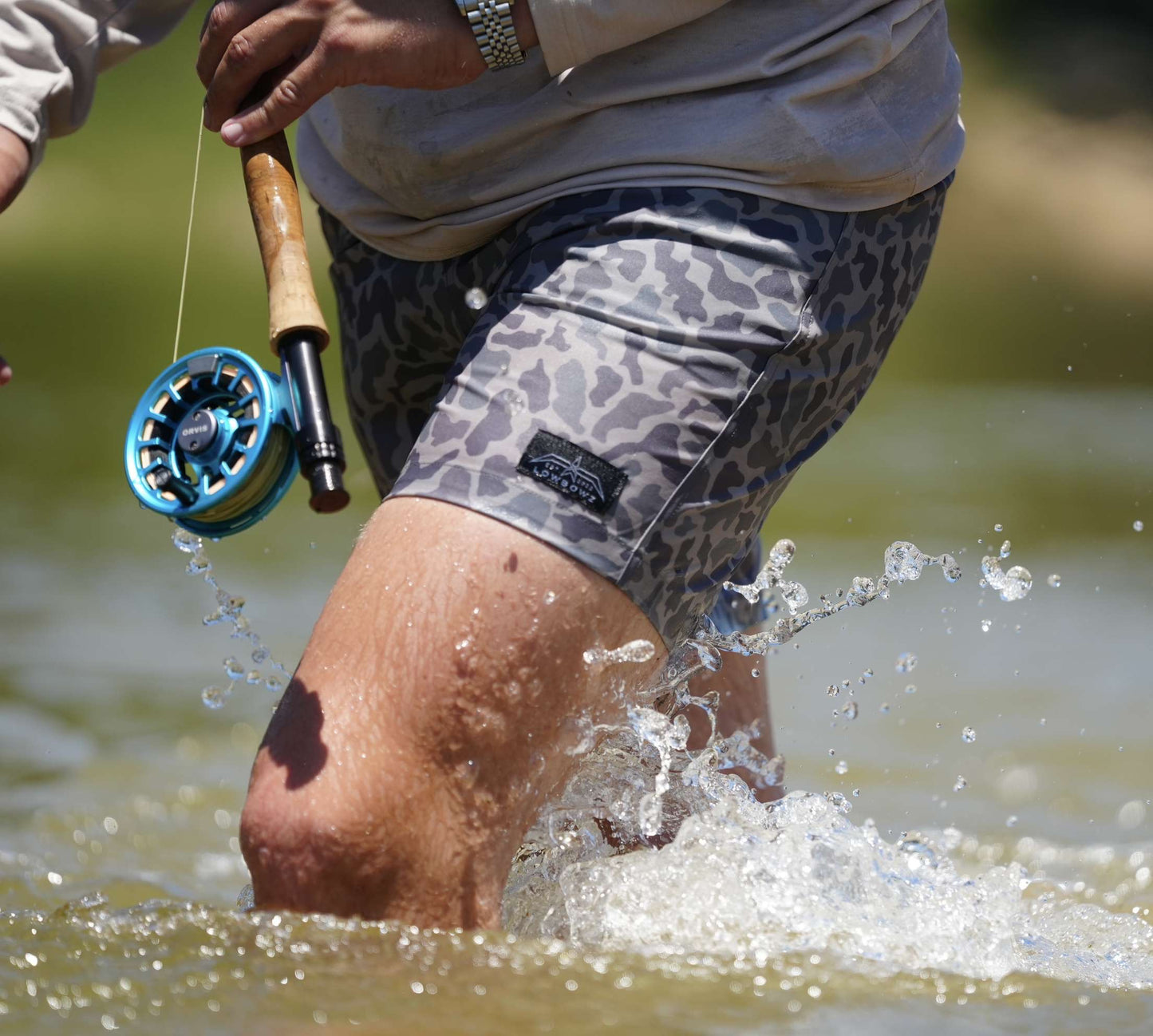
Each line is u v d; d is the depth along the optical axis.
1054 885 7.73
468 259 6.04
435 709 4.92
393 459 6.79
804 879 5.69
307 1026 4.25
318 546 18.66
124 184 53.19
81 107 6.12
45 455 24.58
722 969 4.90
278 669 12.73
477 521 5.06
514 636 4.99
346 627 5.06
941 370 43.06
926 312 48.44
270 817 4.88
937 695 12.53
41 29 5.88
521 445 5.13
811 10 5.50
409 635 4.96
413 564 5.05
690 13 5.35
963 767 10.44
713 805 6.15
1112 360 44.78
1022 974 5.23
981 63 68.69
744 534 5.61
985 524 21.25
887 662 13.75
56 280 44.88
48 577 16.02
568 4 5.31
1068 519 21.98
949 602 16.38
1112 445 30.62
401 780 4.88
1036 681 13.05
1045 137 62.91
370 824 4.83
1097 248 54.22
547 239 5.53
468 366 5.38
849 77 5.50
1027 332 47.06
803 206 5.49
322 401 4.95
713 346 5.29
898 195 5.70
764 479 5.54
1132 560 19.08
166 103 59.06
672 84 5.46
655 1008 4.52
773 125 5.41
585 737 5.27
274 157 5.55
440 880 4.94
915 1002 4.80
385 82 5.50
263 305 43.97
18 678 11.95
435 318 6.30
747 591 6.25
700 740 6.88
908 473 25.95
